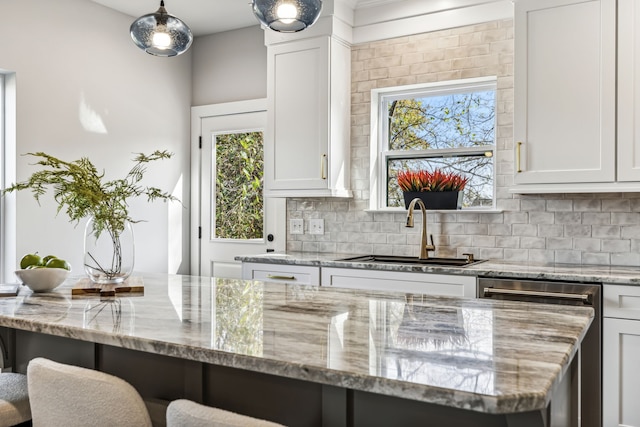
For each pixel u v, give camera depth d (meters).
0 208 3.57
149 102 4.45
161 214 4.55
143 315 1.61
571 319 1.54
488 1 3.44
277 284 2.32
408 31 3.72
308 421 1.37
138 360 1.64
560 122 2.97
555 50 2.98
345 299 1.90
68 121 3.85
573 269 2.88
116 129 4.18
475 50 3.54
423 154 3.86
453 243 3.62
